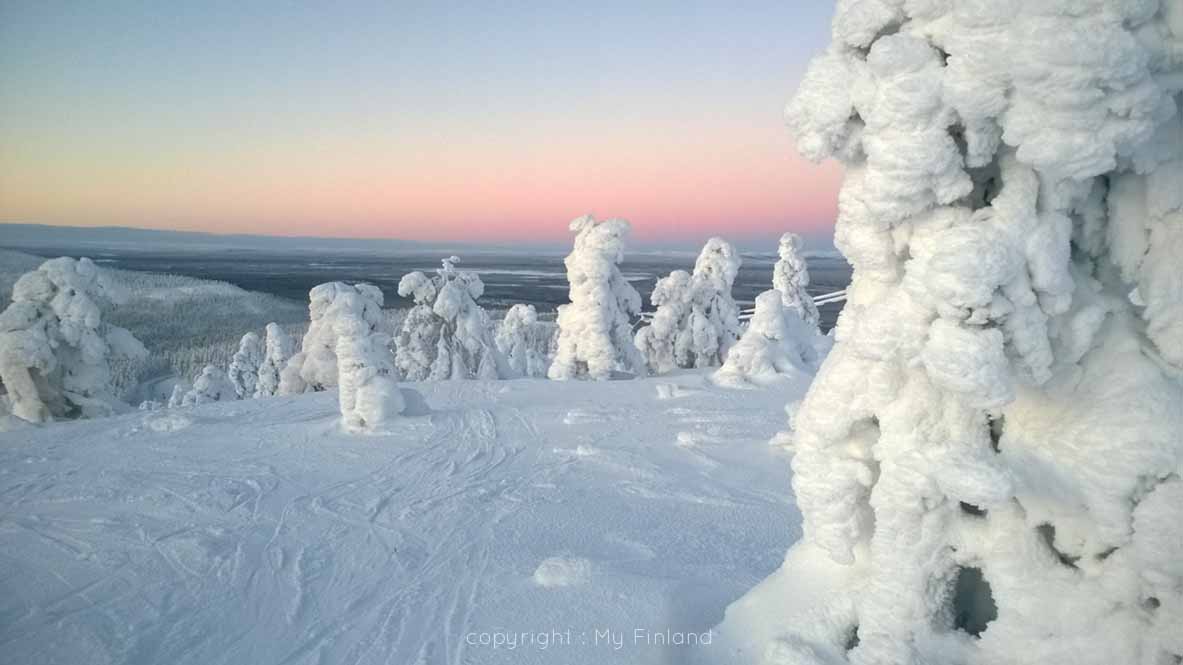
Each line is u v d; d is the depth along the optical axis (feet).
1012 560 13.47
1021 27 10.92
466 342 105.91
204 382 120.06
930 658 13.97
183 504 37.22
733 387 69.41
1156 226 12.65
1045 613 13.01
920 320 12.94
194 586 27.37
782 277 122.31
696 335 100.68
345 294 84.33
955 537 14.12
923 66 12.21
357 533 32.76
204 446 49.80
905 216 13.15
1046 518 13.35
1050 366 13.33
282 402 66.59
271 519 34.86
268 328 127.34
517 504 36.42
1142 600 12.23
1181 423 11.91
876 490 14.47
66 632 23.90
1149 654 11.90
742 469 41.91
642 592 24.12
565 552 29.27
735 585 25.03
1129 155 11.77
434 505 36.63
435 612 24.26
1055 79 10.74
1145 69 10.62
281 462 45.52
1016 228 12.05
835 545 15.69
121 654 22.48
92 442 51.26
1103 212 13.41
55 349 75.77
